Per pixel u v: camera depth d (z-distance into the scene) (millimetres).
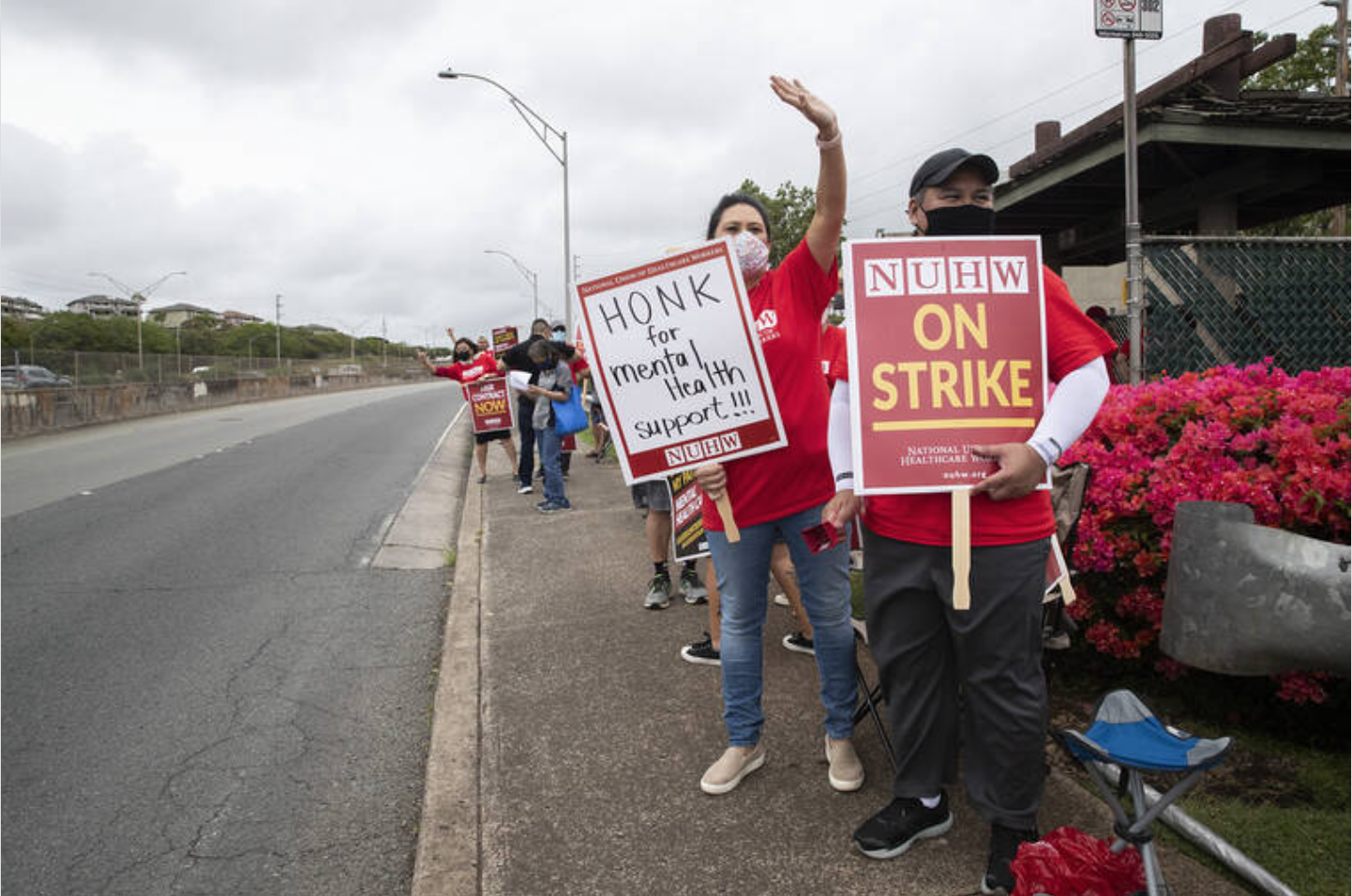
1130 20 5680
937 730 2336
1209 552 2539
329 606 5340
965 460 2154
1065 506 2752
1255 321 5938
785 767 2893
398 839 2811
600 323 2727
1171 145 7418
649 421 2719
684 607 4738
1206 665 2572
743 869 2361
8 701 3938
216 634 4844
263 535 7520
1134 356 5715
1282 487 2871
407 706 3830
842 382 2379
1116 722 1944
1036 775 2184
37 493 10258
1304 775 2707
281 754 3395
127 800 3068
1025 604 2137
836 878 2299
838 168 2344
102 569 6355
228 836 2840
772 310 2691
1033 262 2211
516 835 2578
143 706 3865
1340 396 3264
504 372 9938
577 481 9781
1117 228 9766
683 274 2664
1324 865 2262
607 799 2754
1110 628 3215
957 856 2365
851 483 2361
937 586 2209
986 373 2188
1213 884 2172
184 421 24203
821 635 2719
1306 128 7082
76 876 2645
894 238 2221
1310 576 2373
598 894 2289
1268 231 18281
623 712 3395
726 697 2812
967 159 2260
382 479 11266
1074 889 1827
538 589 5273
